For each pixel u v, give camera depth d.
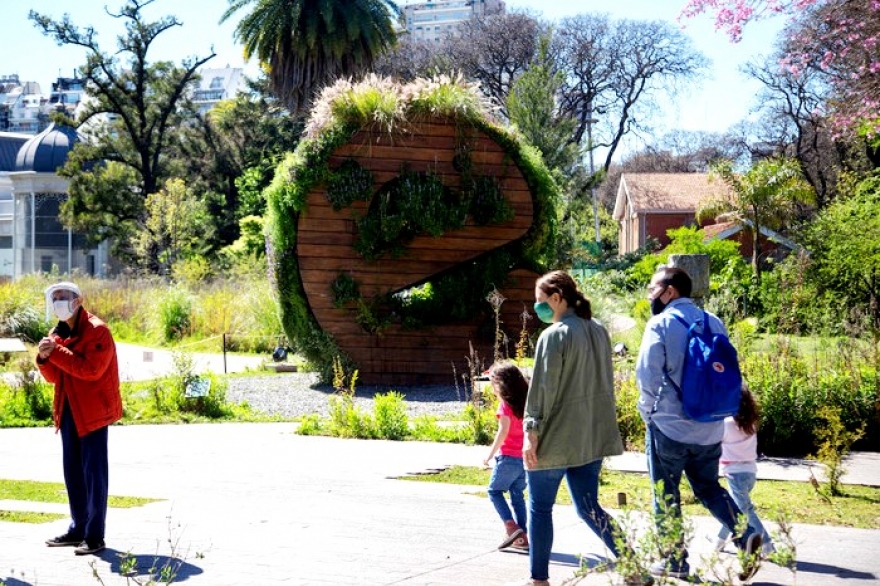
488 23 67.88
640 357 6.23
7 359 21.42
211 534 7.74
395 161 18.16
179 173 61.34
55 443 13.06
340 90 18.14
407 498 9.24
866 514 8.51
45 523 8.22
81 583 6.31
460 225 18.11
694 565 6.70
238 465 11.10
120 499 9.16
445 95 18.03
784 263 27.50
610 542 5.83
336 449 12.30
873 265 22.81
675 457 6.16
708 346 6.04
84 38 57.56
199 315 29.11
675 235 38.41
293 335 18.56
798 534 7.73
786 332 15.05
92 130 60.50
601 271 45.34
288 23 45.81
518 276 18.50
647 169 88.06
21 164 66.44
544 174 18.50
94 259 67.50
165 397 15.85
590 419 5.83
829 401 11.97
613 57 66.19
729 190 39.44
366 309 18.12
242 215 57.81
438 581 6.38
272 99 62.34
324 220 18.14
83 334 7.14
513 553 7.18
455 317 18.45
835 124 22.03
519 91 42.31
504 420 7.17
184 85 60.31
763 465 10.95
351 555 7.08
